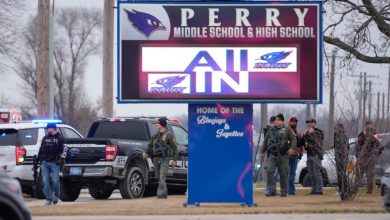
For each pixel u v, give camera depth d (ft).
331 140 178.60
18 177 185.98
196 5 133.59
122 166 170.50
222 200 135.54
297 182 224.12
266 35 133.49
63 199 175.83
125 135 184.55
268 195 168.76
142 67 133.39
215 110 135.44
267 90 133.39
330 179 191.01
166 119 171.63
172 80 133.18
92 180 169.37
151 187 194.90
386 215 125.80
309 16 133.69
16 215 75.51
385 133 201.87
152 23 133.28
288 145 165.58
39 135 190.29
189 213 126.93
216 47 133.39
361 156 149.89
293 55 133.49
